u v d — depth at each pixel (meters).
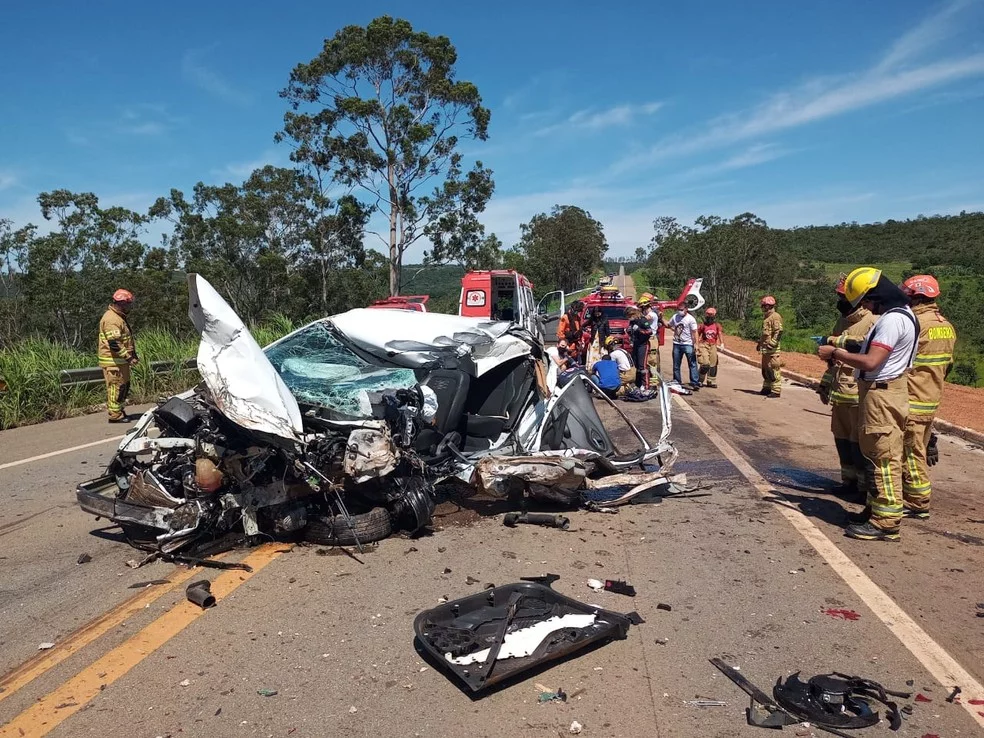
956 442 9.50
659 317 16.77
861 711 3.06
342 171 36.62
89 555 5.00
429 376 5.82
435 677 3.35
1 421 10.65
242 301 38.19
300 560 4.87
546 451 6.12
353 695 3.20
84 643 3.71
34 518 5.95
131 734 2.92
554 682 3.31
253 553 5.00
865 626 3.91
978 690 3.27
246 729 2.96
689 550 5.11
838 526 5.67
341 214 37.59
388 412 5.09
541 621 3.77
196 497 4.88
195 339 16.69
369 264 45.03
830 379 6.72
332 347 6.40
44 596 4.33
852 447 6.46
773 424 10.45
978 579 4.59
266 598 4.25
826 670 3.44
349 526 5.06
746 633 3.82
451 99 35.75
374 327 6.51
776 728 2.97
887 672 3.43
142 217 39.16
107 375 11.03
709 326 14.97
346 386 5.37
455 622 3.77
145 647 3.66
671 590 4.39
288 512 5.01
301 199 38.69
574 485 5.77
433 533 5.45
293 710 3.09
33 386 11.28
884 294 5.23
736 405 12.41
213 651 3.61
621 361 12.98
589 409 6.83
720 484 6.98
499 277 18.72
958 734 2.94
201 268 36.59
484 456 5.87
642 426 10.17
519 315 17.72
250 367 4.69
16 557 5.02
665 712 3.08
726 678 3.36
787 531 5.53
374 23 33.91
